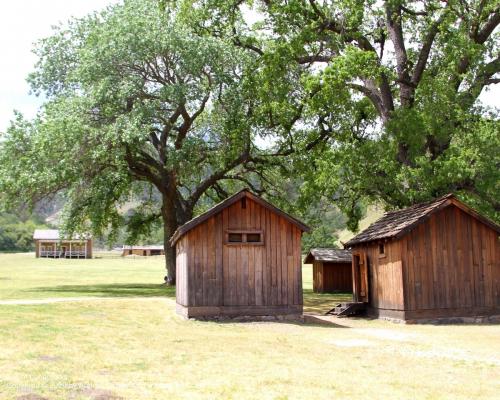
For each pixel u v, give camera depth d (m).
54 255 120.50
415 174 29.69
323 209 42.06
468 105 31.80
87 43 39.03
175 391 10.83
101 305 27.22
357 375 12.69
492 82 34.22
